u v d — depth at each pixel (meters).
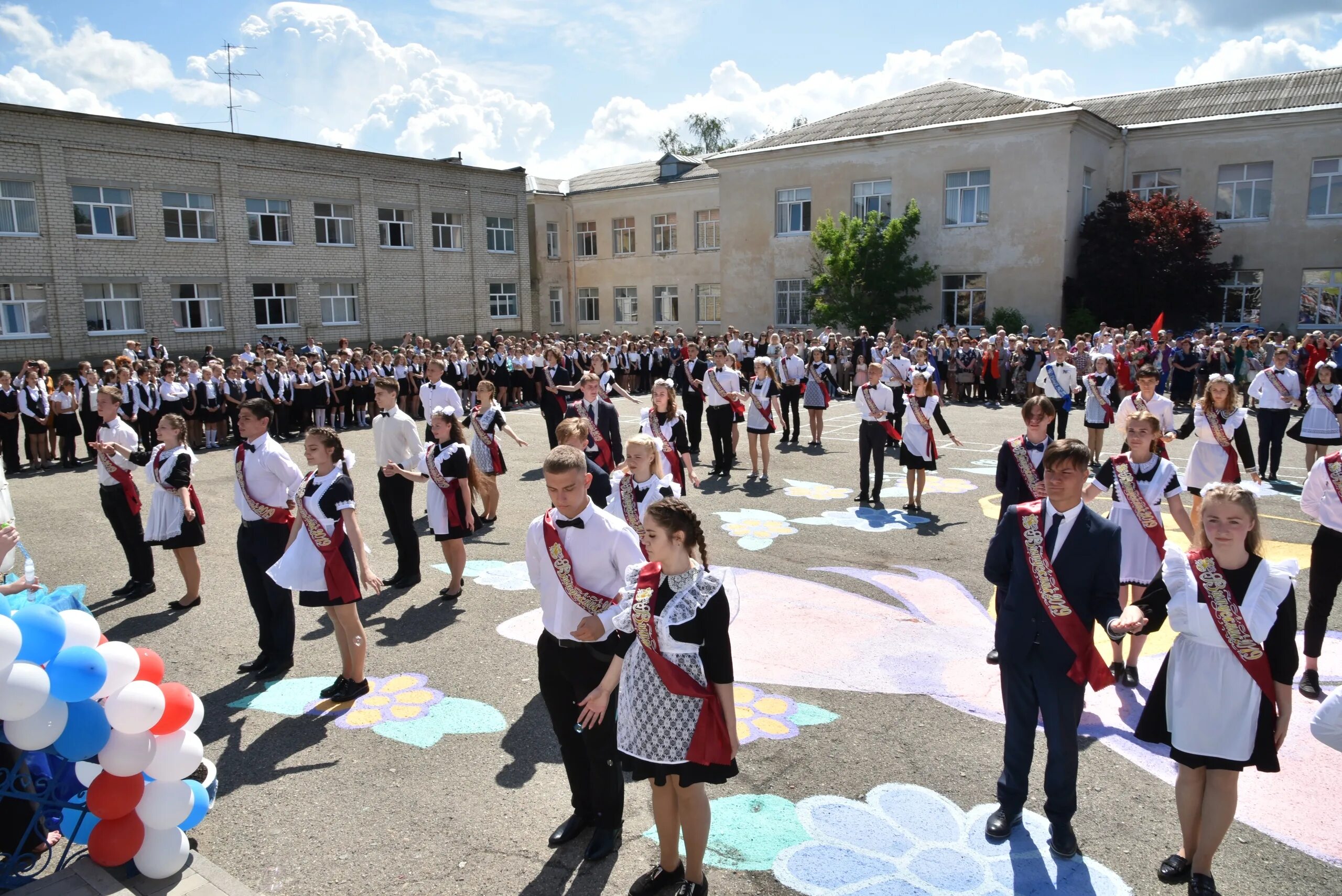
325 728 5.23
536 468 13.75
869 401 10.77
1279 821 4.19
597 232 44.47
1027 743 3.94
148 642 6.67
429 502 7.38
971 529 9.77
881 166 32.09
